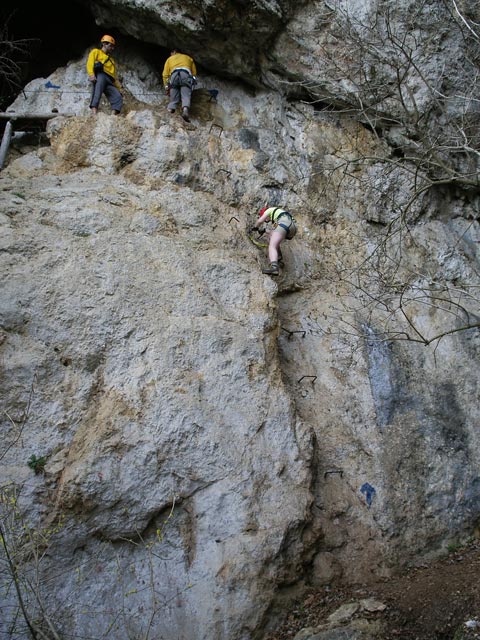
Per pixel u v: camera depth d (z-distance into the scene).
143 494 5.61
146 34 8.79
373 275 8.10
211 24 8.41
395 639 5.35
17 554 4.82
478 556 6.43
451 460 7.09
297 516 5.89
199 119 8.87
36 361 5.84
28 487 5.39
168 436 5.82
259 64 9.04
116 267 6.51
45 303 6.08
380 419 7.16
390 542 6.46
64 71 8.81
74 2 9.65
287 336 7.55
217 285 6.96
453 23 8.60
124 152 7.75
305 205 8.52
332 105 9.12
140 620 5.33
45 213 6.73
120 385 5.97
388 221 8.69
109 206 7.06
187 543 5.69
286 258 8.04
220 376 6.30
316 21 8.54
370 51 8.15
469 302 8.32
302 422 6.48
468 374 7.71
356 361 7.49
